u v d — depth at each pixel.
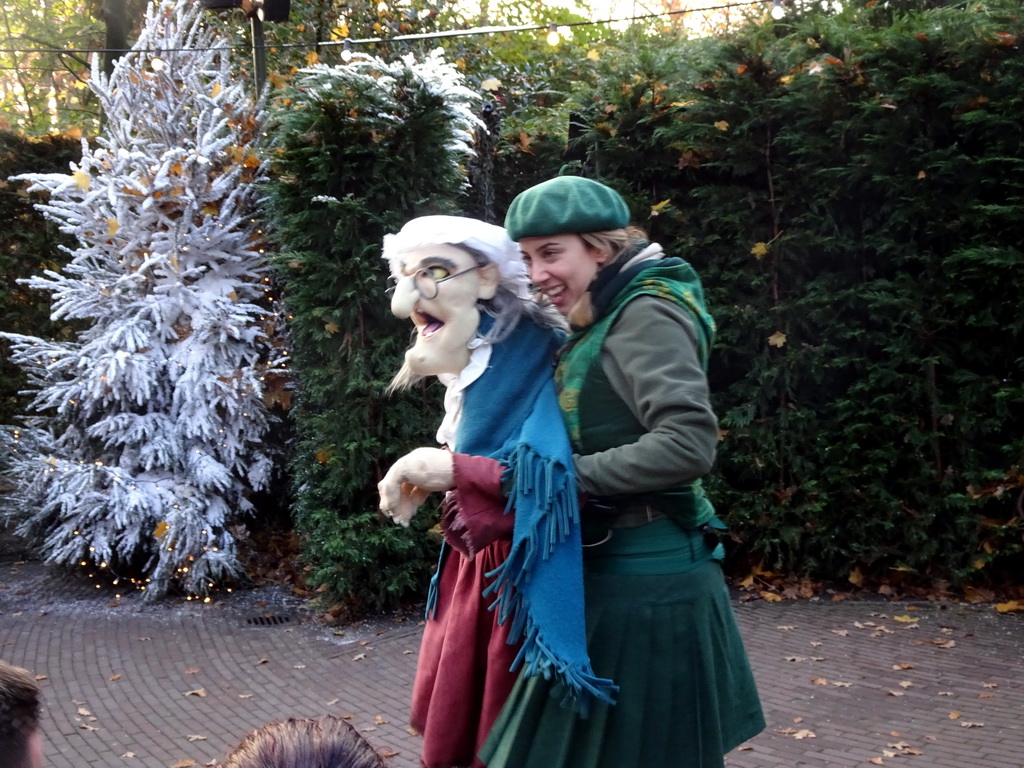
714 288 6.08
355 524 5.52
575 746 1.78
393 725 4.05
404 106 5.44
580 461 1.74
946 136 5.68
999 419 5.60
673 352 1.73
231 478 6.09
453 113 5.48
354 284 5.41
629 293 1.80
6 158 8.22
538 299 2.01
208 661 4.86
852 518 5.86
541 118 7.82
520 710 1.80
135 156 5.82
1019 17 5.45
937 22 5.74
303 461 5.79
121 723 4.07
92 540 5.89
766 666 4.61
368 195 5.35
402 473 1.77
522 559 1.70
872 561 5.82
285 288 5.91
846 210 5.95
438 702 1.95
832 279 5.91
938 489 5.76
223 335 6.08
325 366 5.71
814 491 5.86
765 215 6.08
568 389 1.82
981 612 5.41
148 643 5.12
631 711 1.77
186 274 6.11
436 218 1.94
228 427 6.16
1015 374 5.66
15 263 8.12
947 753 3.60
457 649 1.95
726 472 6.24
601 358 1.80
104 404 6.01
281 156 5.56
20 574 6.54
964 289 5.59
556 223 1.79
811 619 5.36
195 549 5.84
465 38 10.32
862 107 5.59
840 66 5.65
